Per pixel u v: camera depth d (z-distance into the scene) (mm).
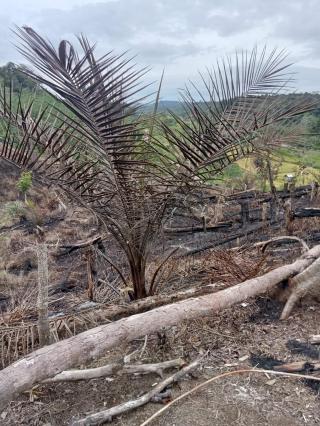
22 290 5676
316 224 6422
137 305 3342
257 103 3129
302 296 3531
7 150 2869
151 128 3061
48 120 2990
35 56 2209
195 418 2289
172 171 3271
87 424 2254
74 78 2256
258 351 2967
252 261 4367
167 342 3100
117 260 5371
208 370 2762
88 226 8711
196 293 3574
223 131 3088
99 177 3230
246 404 2393
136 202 3361
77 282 5539
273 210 6945
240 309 3594
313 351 2932
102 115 2414
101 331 2438
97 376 2566
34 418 2393
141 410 2389
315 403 2371
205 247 5805
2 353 2717
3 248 7648
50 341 2691
